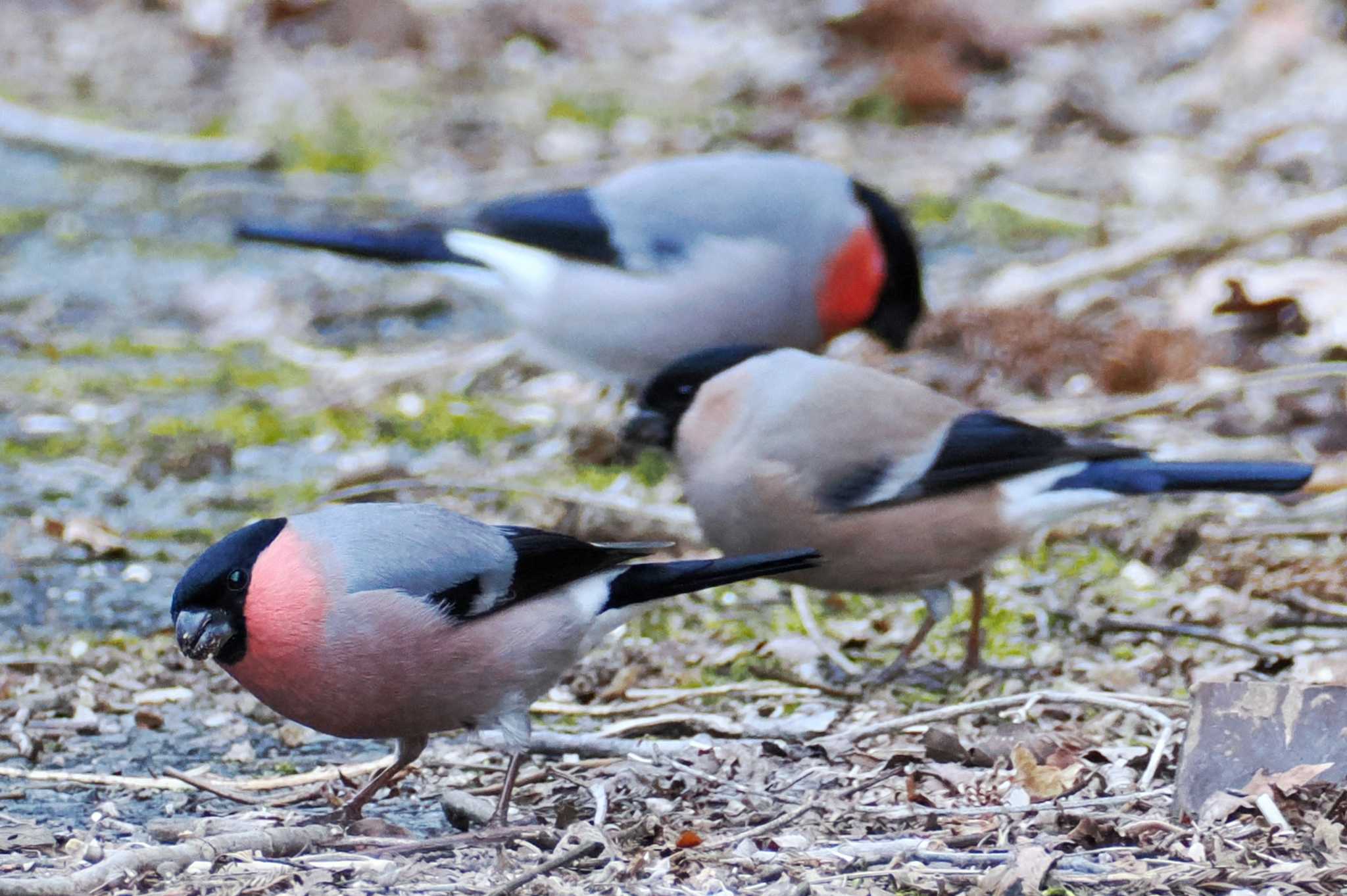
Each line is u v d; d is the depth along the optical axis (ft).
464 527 22.06
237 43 72.23
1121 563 33.40
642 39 73.31
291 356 46.47
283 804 23.95
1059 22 69.97
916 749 24.81
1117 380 41.39
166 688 28.55
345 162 61.26
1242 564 31.99
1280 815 20.43
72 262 53.16
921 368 43.04
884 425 27.96
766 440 28.07
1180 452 37.22
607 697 28.25
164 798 24.16
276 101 66.23
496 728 22.63
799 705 27.73
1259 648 28.48
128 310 49.67
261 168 61.21
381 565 21.27
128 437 40.60
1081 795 22.48
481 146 62.28
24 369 45.19
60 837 22.11
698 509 29.25
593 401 42.83
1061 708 26.25
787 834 21.54
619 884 19.84
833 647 30.19
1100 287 47.32
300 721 22.33
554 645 22.35
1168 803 21.85
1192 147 59.06
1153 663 28.22
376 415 42.06
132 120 64.34
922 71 64.03
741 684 28.60
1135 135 60.85
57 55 70.74
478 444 40.34
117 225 56.44
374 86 67.97
